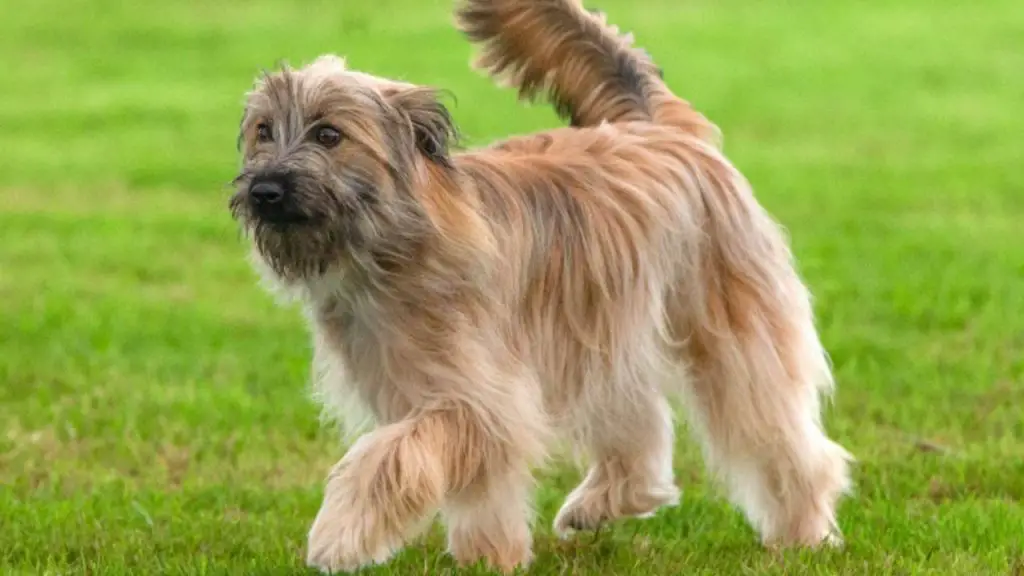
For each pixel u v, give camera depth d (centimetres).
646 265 1034
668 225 1045
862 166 3092
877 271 2188
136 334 1877
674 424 1195
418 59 4197
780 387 1089
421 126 941
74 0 5216
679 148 1085
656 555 1078
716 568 1040
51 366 1716
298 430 1478
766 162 3141
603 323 1029
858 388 1599
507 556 1016
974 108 3703
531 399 979
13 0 5222
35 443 1423
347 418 1028
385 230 923
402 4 5125
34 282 2184
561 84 1162
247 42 4581
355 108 916
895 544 1095
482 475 954
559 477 1320
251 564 1037
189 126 3594
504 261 976
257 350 1811
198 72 4228
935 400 1552
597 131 1084
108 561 1063
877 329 1872
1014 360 1692
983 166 3070
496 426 948
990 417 1479
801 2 5200
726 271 1080
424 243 934
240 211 943
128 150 3325
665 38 4644
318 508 1230
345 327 986
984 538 1100
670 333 1067
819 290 2056
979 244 2378
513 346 988
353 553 893
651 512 1144
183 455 1403
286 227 914
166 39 4650
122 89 4019
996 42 4538
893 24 4831
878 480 1283
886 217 2611
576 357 1030
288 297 996
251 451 1412
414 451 912
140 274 2262
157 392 1602
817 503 1110
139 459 1384
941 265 2228
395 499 905
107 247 2436
